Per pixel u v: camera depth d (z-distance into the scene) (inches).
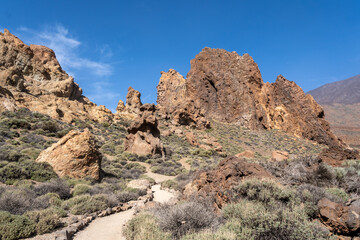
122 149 1425.9
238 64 3161.9
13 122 1264.8
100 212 424.5
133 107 3120.1
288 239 182.9
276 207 231.6
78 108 2203.5
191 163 1295.5
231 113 2906.0
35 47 2901.1
